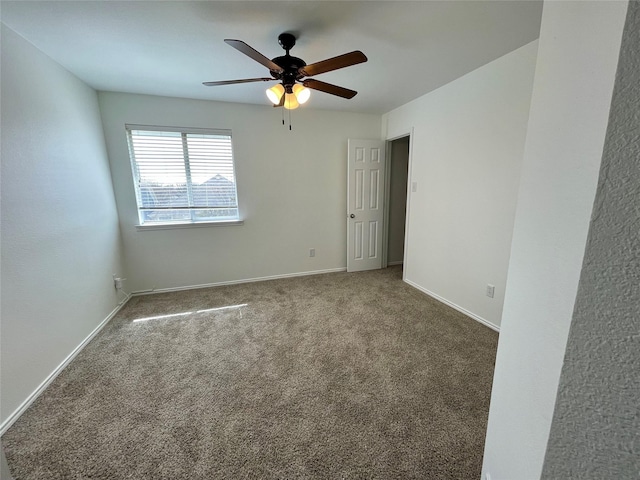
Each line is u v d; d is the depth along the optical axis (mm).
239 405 1559
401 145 4082
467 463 1223
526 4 1479
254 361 1954
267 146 3410
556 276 496
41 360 1714
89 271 2342
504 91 2119
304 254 3844
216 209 3400
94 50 1925
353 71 2342
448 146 2701
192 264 3355
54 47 1868
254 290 3312
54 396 1640
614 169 293
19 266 1602
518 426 650
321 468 1205
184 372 1846
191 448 1302
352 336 2268
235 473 1189
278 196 3572
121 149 2902
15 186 1610
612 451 331
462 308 2691
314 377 1781
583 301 339
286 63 1722
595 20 401
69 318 2020
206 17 1582
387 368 1860
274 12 1542
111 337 2291
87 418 1477
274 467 1212
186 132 3078
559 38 506
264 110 3322
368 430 1388
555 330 499
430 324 2453
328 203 3836
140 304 2936
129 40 1811
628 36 270
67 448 1305
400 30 1733
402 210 4297
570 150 458
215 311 2762
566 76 478
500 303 2305
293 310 2762
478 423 1423
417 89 2797
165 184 3146
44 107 1910
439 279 2971
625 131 281
